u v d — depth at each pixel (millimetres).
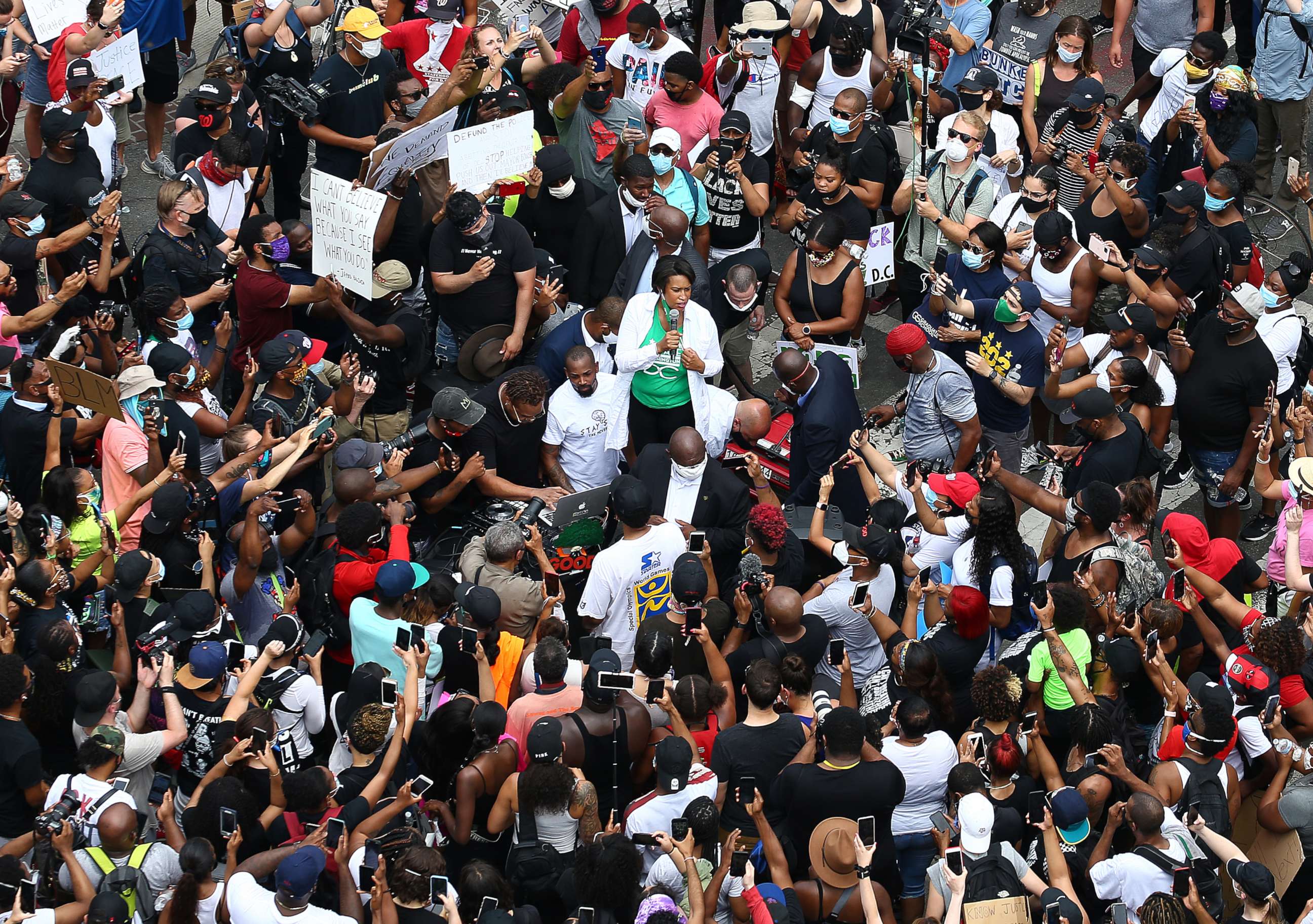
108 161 15867
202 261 14453
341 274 13461
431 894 8586
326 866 9062
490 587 11203
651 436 13312
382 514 11586
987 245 13812
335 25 17844
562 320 14664
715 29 20281
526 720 10062
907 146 16609
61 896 9031
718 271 14906
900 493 12523
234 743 9812
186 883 8625
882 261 14820
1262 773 10297
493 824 9617
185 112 15844
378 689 9953
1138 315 13211
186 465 12195
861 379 16297
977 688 10133
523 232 13602
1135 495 11789
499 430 12648
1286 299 13430
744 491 12273
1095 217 15273
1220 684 9977
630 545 11430
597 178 15867
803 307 14219
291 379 12727
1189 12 18156
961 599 11047
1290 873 9906
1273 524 14234
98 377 11922
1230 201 14578
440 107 14836
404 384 13844
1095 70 16688
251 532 11227
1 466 12648
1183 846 9148
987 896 8859
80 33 16172
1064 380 13586
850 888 9102
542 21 17688
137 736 9844
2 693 9734
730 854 8727
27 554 11258
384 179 14094
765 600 10828
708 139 15789
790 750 9719
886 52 17641
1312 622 10852
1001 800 9781
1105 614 11242
